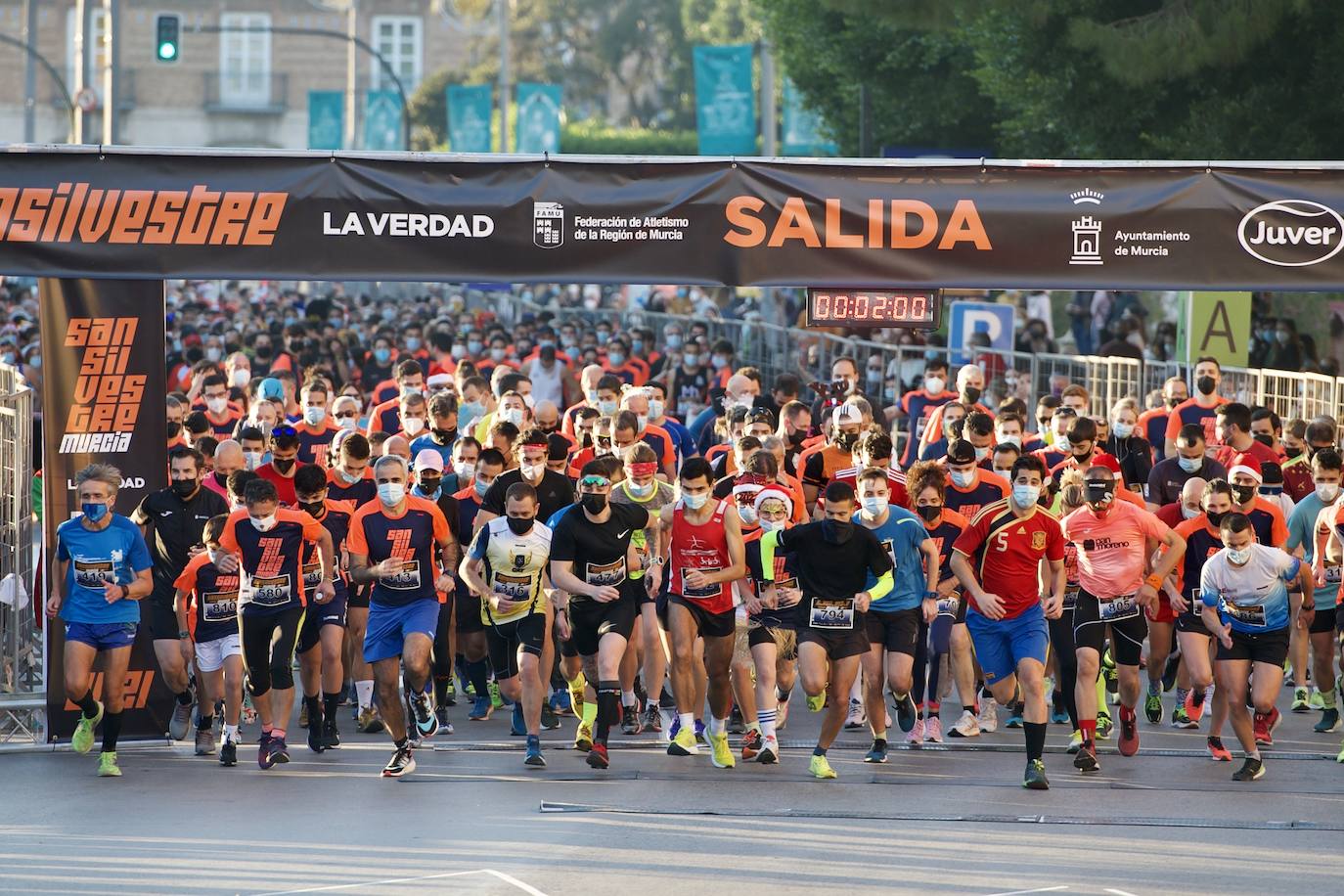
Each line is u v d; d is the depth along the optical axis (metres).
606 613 38.53
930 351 80.31
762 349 99.25
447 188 43.19
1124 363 72.12
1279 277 44.12
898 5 85.31
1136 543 39.25
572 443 51.25
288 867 30.20
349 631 43.88
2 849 31.52
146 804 35.47
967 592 39.09
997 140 125.81
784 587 39.41
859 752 41.16
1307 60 80.69
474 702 45.72
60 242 42.00
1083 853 31.44
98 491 38.56
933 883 29.20
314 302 105.94
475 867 30.17
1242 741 38.31
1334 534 42.81
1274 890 29.03
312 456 51.72
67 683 38.94
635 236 43.50
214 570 39.34
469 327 115.69
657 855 31.06
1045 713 37.31
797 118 142.50
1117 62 77.44
